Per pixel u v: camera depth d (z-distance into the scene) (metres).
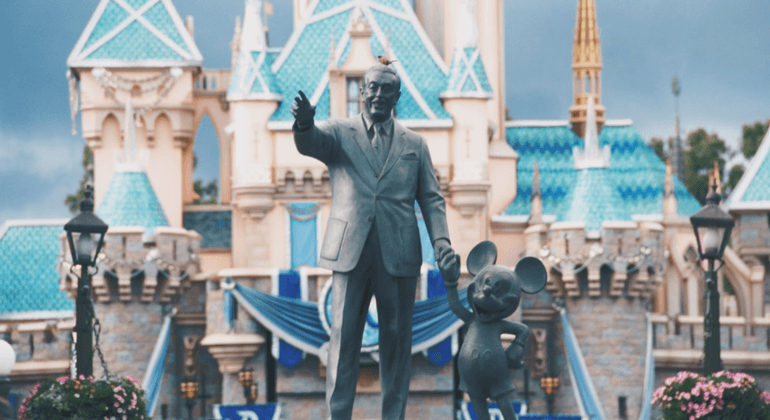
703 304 46.47
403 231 12.76
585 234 44.12
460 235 45.78
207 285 42.97
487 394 12.60
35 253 48.94
